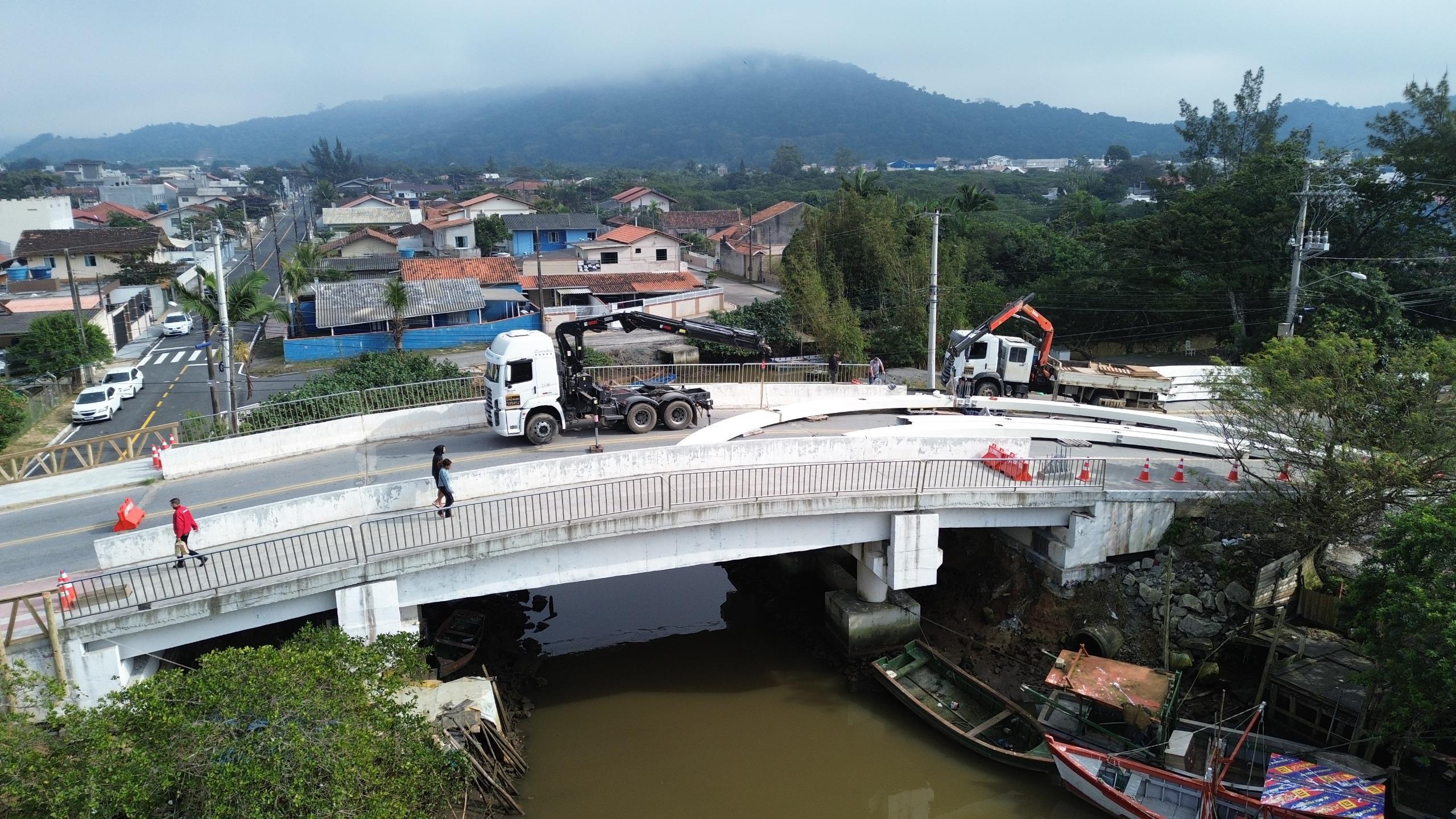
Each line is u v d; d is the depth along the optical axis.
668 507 20.34
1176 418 31.30
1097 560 23.86
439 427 29.11
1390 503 21.00
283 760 12.79
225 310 29.72
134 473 25.14
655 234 75.06
